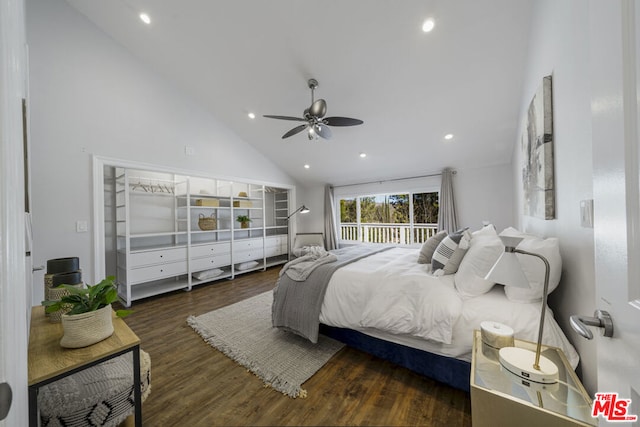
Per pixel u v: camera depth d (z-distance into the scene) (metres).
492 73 2.47
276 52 2.67
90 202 2.85
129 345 1.05
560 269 1.28
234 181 4.52
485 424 0.93
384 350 1.80
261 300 3.31
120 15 2.71
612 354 0.56
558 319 1.44
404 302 1.65
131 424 1.30
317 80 2.90
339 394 1.55
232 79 3.24
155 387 1.65
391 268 2.04
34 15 2.51
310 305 2.03
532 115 1.84
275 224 6.13
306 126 2.82
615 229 0.54
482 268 1.49
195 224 4.46
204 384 1.67
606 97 0.57
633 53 0.48
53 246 2.61
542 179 1.56
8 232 0.41
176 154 3.68
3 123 0.40
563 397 0.90
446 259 1.83
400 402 1.48
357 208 5.80
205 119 4.06
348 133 3.87
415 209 5.01
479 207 4.18
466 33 2.15
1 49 0.40
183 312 2.94
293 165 5.31
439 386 1.60
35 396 0.83
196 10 2.40
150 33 2.85
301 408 1.45
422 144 3.85
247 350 2.05
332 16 2.20
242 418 1.39
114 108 3.06
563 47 1.24
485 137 3.48
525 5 1.87
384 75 2.71
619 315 0.53
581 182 1.07
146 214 3.85
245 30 2.50
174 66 3.29
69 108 2.73
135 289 3.58
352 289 1.88
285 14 2.25
